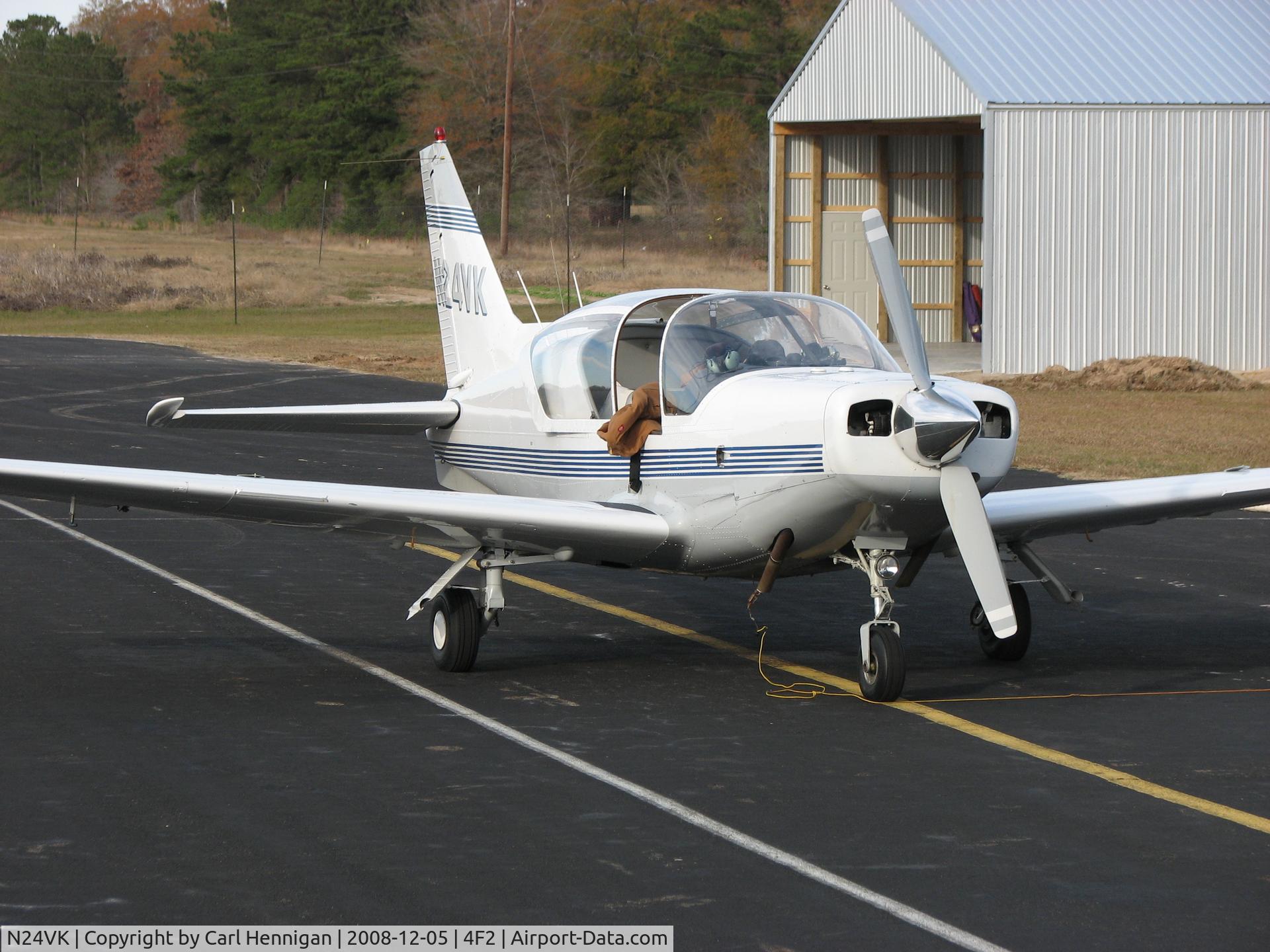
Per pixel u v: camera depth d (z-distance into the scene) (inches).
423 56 7623.0
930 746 653.9
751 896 475.8
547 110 7544.3
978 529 698.8
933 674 800.3
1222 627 924.6
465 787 589.3
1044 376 2508.6
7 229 7421.3
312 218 7549.2
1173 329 2635.3
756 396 749.9
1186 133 2603.3
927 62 2716.5
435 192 1104.8
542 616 949.8
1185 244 2623.0
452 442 1008.2
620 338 850.1
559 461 878.4
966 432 679.1
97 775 601.6
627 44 7716.5
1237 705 730.8
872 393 707.4
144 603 963.3
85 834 530.9
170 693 738.8
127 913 461.1
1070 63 2640.3
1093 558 1159.6
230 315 4288.9
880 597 741.3
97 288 4532.5
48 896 474.0
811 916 460.4
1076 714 711.7
